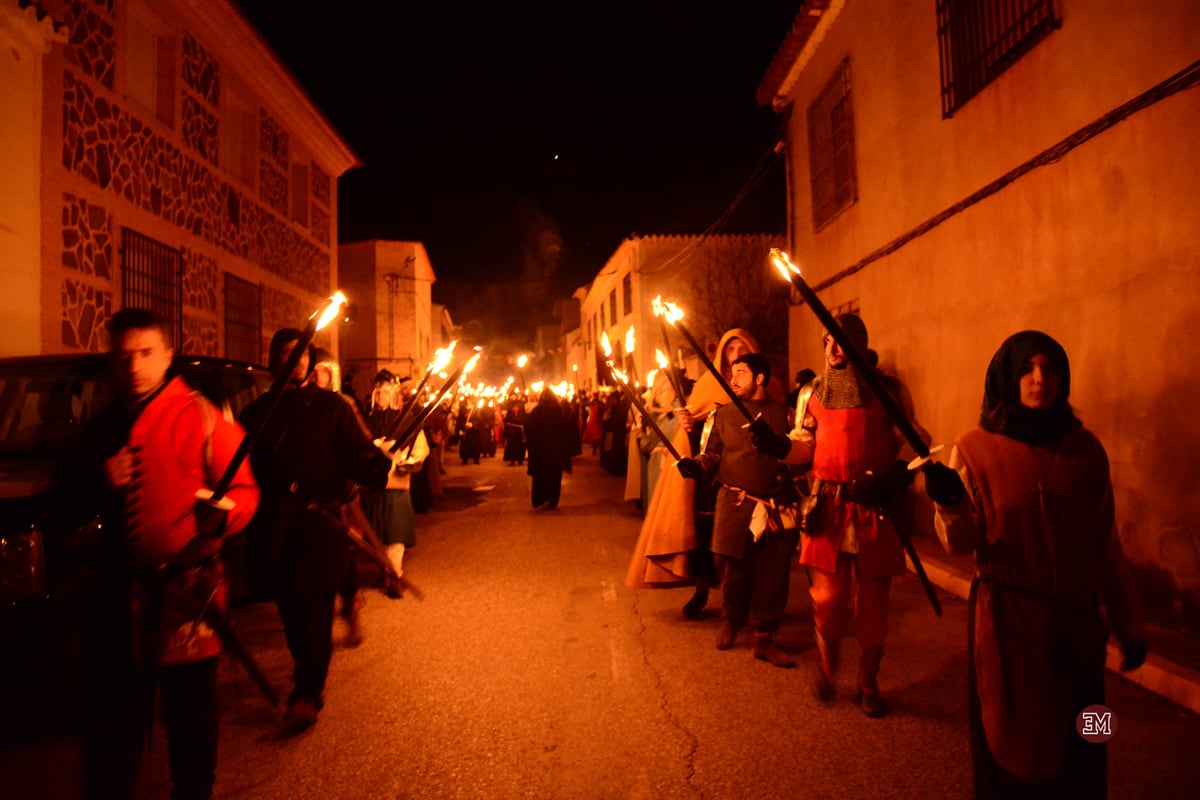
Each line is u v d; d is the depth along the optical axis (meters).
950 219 7.59
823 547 4.02
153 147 10.34
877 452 3.97
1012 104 6.58
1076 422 2.60
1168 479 4.92
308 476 4.00
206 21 11.57
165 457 2.72
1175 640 4.75
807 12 10.45
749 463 4.94
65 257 8.52
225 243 12.46
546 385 12.12
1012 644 2.49
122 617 2.65
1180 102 4.79
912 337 8.46
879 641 4.05
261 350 13.83
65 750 3.86
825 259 11.30
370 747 3.82
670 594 6.73
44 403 5.27
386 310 29.81
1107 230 5.43
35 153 8.06
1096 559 2.54
